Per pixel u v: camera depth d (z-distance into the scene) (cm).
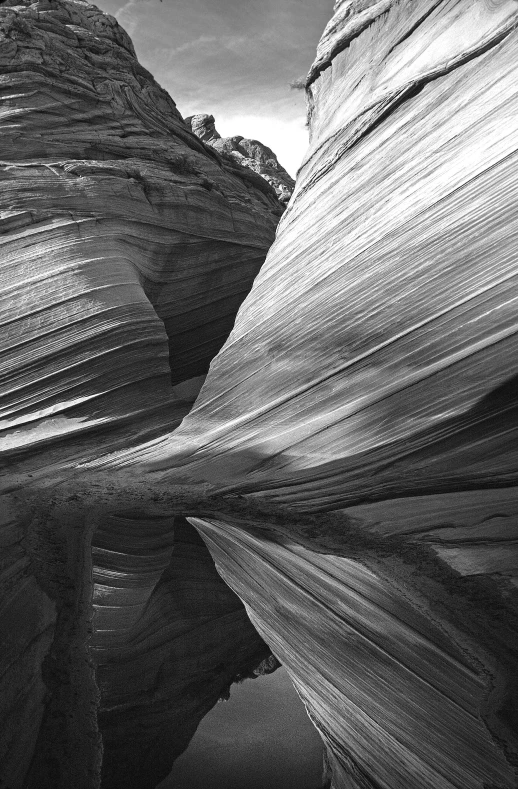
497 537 608
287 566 611
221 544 677
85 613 495
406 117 1104
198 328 1670
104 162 1509
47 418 1188
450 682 395
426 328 929
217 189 1716
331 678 421
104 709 404
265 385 1116
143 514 766
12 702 361
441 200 977
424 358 917
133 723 402
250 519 746
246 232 1739
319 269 1131
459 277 920
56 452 1104
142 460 1044
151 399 1282
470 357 870
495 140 938
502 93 954
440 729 353
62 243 1330
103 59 1658
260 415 1084
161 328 1347
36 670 402
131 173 1517
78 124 1534
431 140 1041
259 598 559
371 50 1276
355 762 364
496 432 813
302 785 360
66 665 416
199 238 1617
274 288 1219
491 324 866
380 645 454
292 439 989
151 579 607
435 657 427
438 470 807
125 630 504
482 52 1008
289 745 405
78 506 783
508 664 414
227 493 845
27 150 1434
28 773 313
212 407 1181
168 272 1582
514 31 966
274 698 468
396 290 985
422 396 895
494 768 318
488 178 927
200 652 515
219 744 400
